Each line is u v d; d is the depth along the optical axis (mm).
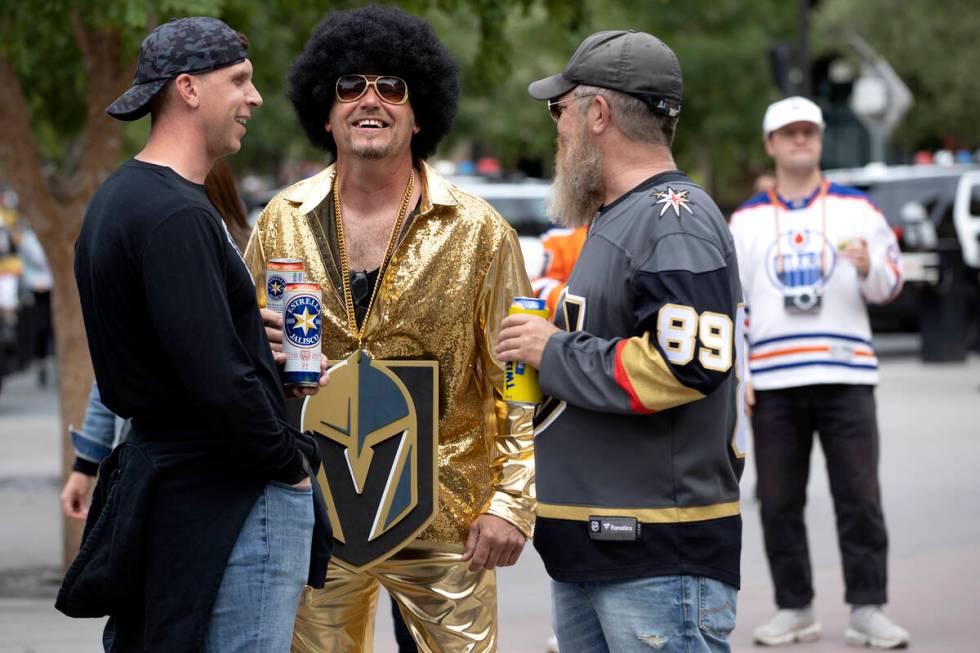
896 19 33094
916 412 13672
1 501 10008
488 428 4074
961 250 17812
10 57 7605
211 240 3207
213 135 3346
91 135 7617
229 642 3270
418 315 3930
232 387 3139
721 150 25172
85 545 3285
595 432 3426
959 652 5961
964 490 9820
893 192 19562
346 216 3990
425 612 4020
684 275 3299
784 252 6215
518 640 6340
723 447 3428
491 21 8930
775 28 22859
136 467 3232
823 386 6141
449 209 3957
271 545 3287
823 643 6207
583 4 9141
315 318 3518
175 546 3211
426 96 4039
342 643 4031
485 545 3914
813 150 6305
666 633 3373
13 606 6973
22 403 16297
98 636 6324
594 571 3410
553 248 6223
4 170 7527
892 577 7402
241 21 8359
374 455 3920
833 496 6188
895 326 19266
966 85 32906
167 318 3139
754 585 7301
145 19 6500
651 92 3514
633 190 3496
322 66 3967
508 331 3498
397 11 4051
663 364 3273
